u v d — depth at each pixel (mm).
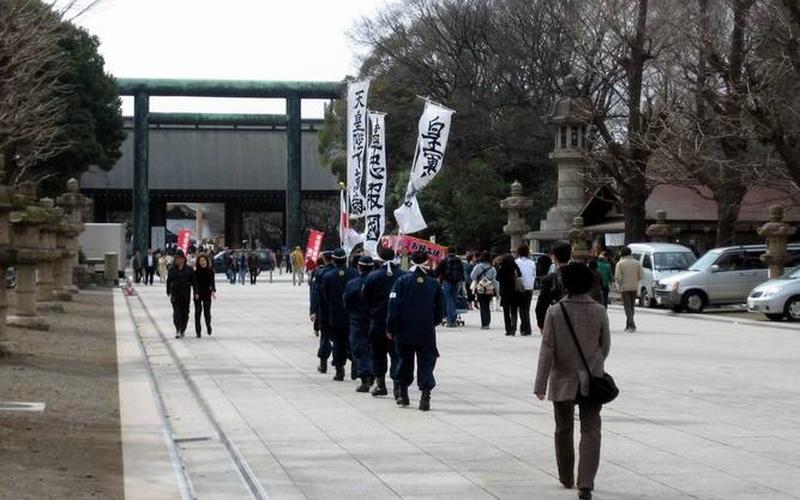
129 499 9266
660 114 45469
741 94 36281
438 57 74188
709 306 38750
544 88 72250
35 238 26219
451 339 26328
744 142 42000
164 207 100812
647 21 47688
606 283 29453
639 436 12484
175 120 83562
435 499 9430
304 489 9852
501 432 12883
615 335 27578
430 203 67688
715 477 10266
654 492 9641
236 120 84562
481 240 68062
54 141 52000
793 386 17047
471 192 67938
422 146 28766
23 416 13539
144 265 67875
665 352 22766
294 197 83312
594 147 55781
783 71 37781
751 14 37562
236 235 103938
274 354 22766
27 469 10312
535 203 68938
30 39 23375
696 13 42031
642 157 46219
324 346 18984
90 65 63406
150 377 18484
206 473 10555
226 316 35375
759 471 10539
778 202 50094
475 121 71625
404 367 14906
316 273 19766
